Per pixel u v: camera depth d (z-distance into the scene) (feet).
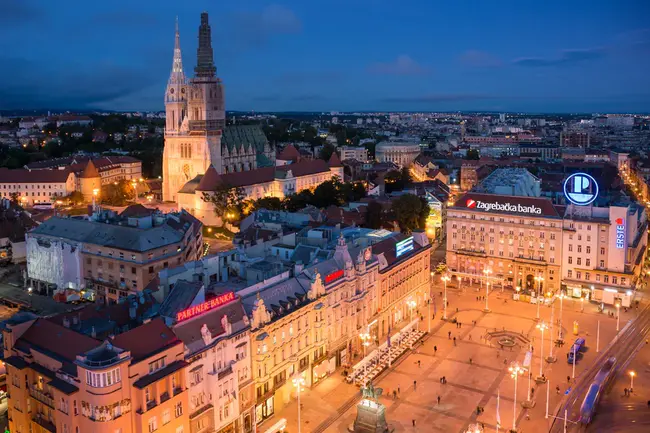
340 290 504.84
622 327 604.90
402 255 618.85
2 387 427.74
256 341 406.00
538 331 591.78
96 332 368.89
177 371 344.90
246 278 490.08
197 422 361.10
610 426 406.62
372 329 561.84
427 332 587.68
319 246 570.05
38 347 351.05
